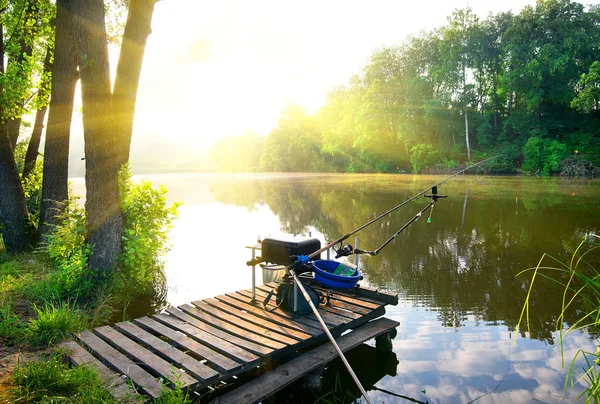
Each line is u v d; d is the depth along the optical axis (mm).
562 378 4188
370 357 4930
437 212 15625
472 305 6355
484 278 7676
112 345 4418
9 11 9430
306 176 49062
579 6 40219
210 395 4035
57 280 6203
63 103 8609
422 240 10914
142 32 7734
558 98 40688
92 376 3541
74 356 4039
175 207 7738
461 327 5555
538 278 7590
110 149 6648
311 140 64812
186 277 8078
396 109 47094
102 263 6570
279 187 31484
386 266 8555
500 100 47438
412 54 47938
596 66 33719
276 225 13906
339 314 5191
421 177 38031
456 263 8695
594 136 37312
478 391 4008
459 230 12117
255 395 3703
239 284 7660
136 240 6828
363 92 52812
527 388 4020
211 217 15859
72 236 6758
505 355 4727
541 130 38656
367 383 4309
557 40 38812
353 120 53469
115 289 6402
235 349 4234
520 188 24391
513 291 6930
